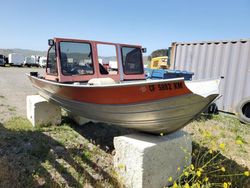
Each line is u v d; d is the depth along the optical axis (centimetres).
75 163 318
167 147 279
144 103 263
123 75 437
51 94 416
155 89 249
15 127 438
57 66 372
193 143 412
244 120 591
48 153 338
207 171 299
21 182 263
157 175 271
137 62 463
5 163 294
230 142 442
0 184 253
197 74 765
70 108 397
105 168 317
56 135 414
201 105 259
